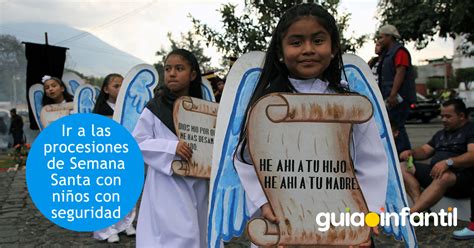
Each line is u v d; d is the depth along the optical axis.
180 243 3.16
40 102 7.75
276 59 2.14
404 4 7.73
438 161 4.90
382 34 5.59
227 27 5.80
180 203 3.21
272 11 5.60
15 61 17.30
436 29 7.92
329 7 5.39
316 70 2.02
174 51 3.47
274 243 1.96
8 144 17.16
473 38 8.72
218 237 2.35
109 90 4.87
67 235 4.98
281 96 1.94
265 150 1.95
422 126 21.55
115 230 4.77
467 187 4.78
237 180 2.35
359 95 1.94
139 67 4.07
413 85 5.45
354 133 2.12
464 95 24.69
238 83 2.35
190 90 3.51
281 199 1.96
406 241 2.57
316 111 1.95
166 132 3.29
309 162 1.96
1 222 5.56
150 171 3.33
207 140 3.34
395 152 2.63
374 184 2.10
